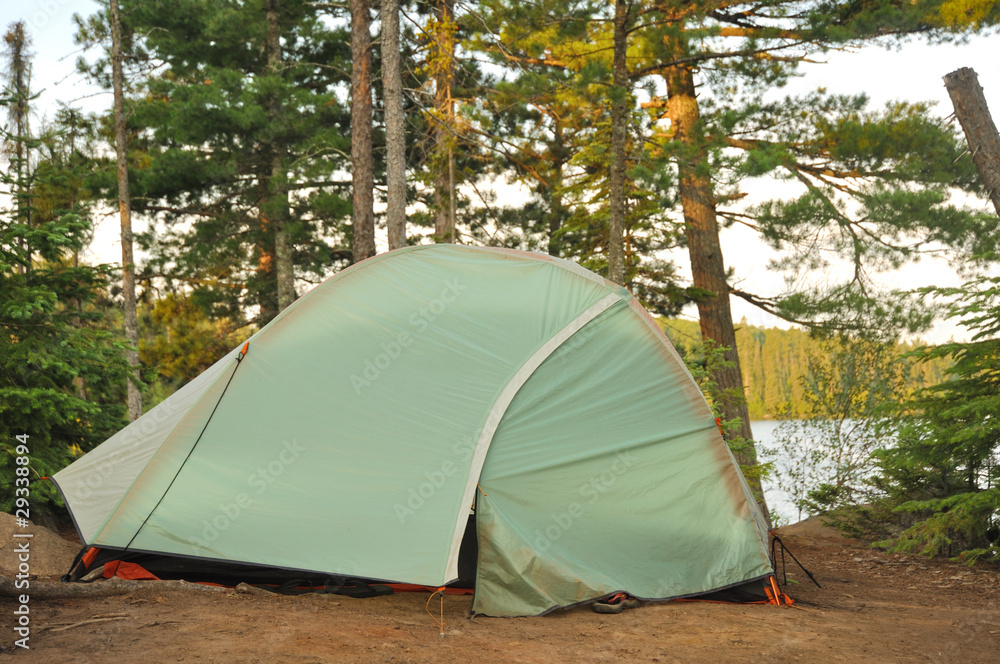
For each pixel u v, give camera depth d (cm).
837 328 1450
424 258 704
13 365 764
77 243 835
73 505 600
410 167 2038
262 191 1991
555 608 542
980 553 858
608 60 1458
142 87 1856
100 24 1856
